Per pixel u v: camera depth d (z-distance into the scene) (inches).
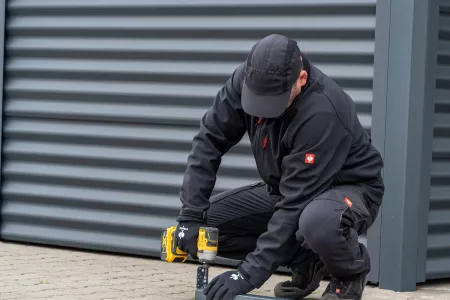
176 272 230.1
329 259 166.6
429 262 227.6
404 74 214.1
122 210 252.4
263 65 157.1
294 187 164.7
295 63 157.8
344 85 224.5
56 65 260.7
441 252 230.2
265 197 187.2
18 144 266.2
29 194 263.6
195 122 243.0
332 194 166.2
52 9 261.0
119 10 252.2
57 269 226.2
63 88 259.1
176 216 245.3
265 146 171.2
